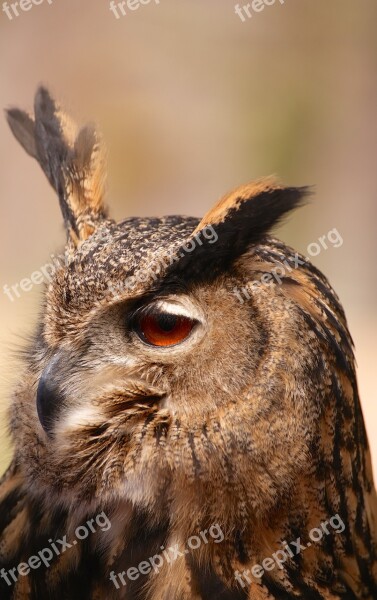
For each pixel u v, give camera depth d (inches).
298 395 158.2
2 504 160.4
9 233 351.9
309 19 364.8
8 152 354.9
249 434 158.2
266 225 158.9
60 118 162.1
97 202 160.9
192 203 365.1
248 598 158.7
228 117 367.6
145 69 373.4
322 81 360.2
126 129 362.6
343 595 159.5
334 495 159.0
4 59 357.7
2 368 160.9
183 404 158.7
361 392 269.0
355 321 322.7
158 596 158.7
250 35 376.2
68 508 159.6
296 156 353.1
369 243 345.7
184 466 158.6
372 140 353.1
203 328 158.6
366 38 358.6
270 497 158.4
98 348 159.5
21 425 160.1
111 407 159.3
